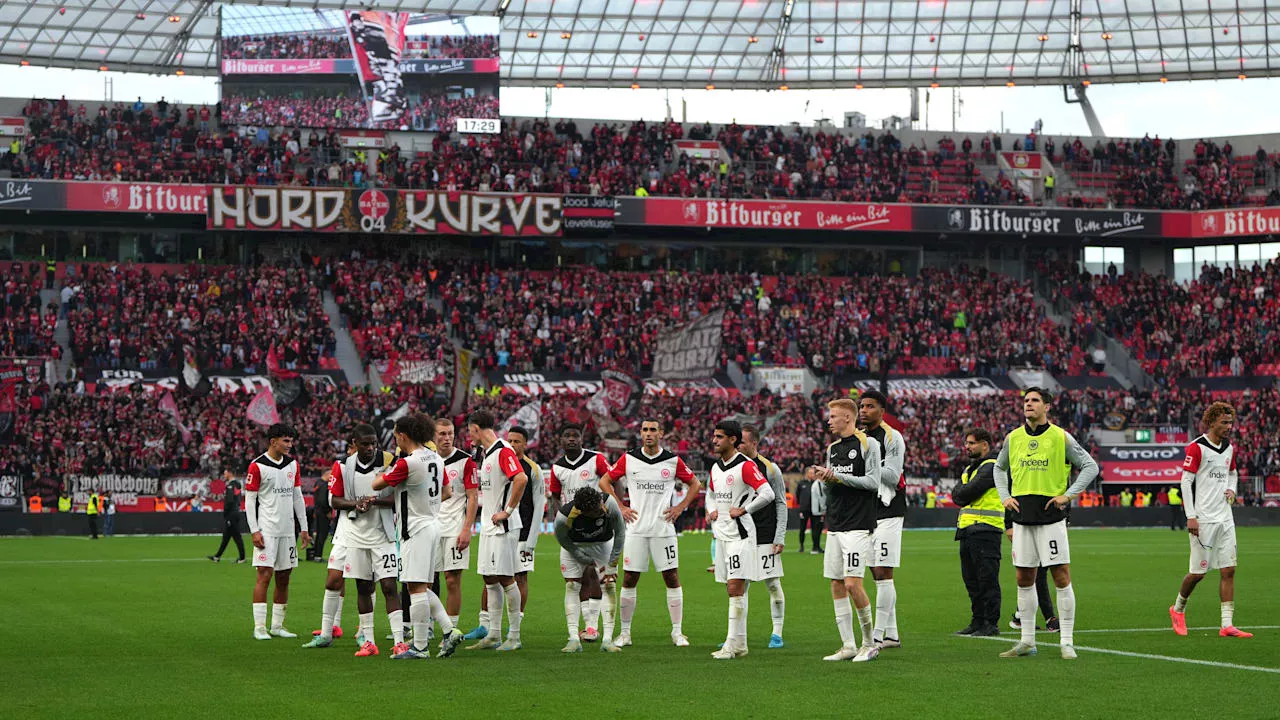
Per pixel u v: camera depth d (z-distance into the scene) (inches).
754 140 2397.9
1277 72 2407.7
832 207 2256.4
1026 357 2197.3
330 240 2192.4
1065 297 2367.1
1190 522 593.6
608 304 2150.6
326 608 563.8
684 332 2043.6
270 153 2158.0
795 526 1828.2
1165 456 2003.0
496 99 2218.3
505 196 2124.8
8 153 2060.8
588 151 2326.5
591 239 2303.2
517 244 2279.8
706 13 2292.1
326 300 2103.8
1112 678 461.4
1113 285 2380.7
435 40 2201.0
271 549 598.5
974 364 2162.9
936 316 2230.6
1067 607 513.3
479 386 1971.0
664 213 2198.6
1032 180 2471.7
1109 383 2191.2
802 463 1868.8
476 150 2246.6
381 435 1768.0
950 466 1924.2
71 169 2018.9
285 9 2159.2
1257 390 2118.6
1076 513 1875.0
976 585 617.6
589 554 550.0
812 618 681.6
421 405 1828.2
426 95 2198.6
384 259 2204.7
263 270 2063.2
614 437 1847.9
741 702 414.6
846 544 512.1
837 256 2402.8
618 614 705.0
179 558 1152.8
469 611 710.5
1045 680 457.4
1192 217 2363.4
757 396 1978.3
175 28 2188.7
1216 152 2471.7
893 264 2415.1
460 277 2139.5
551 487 602.9
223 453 1699.1
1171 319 2303.2
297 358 1931.6
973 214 2293.3
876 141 2440.9
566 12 2249.0
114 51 2239.2
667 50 2391.7
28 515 1568.7
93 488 1624.0
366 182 2154.3
